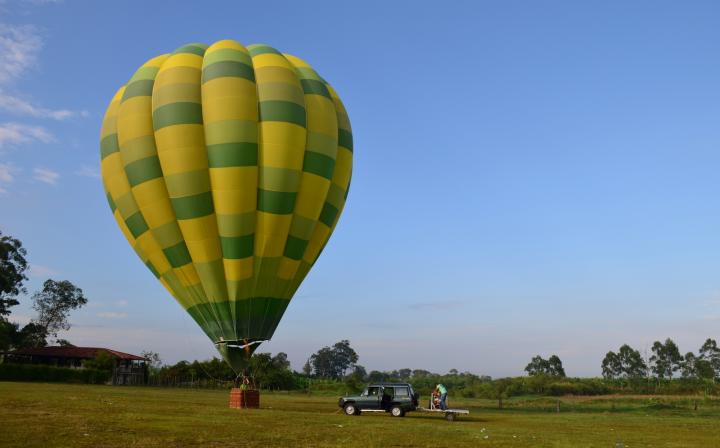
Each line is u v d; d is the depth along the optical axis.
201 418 24.17
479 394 85.00
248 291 31.94
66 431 17.42
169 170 31.25
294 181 32.28
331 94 36.56
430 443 18.89
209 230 31.44
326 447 16.69
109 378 76.62
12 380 64.31
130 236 33.75
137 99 32.59
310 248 34.44
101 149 34.12
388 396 33.03
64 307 101.25
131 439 16.52
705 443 22.86
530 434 24.20
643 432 27.67
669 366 144.00
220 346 32.19
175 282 32.88
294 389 92.31
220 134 31.09
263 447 16.20
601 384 100.62
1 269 84.94
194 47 34.31
